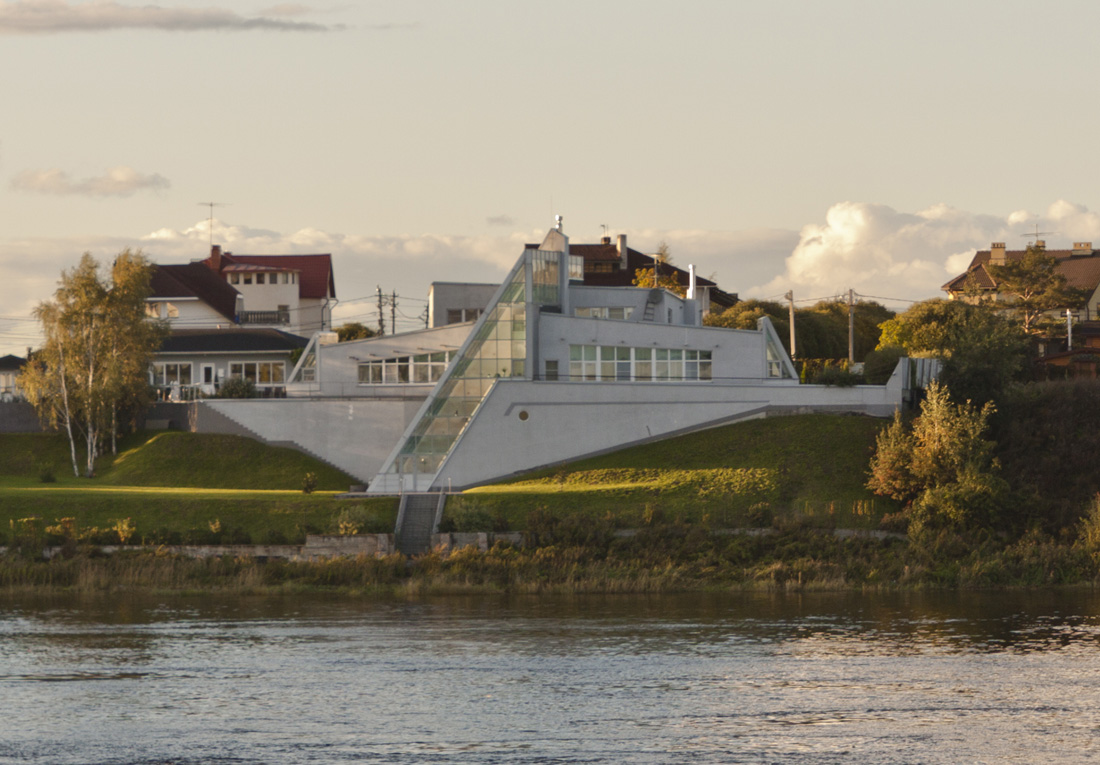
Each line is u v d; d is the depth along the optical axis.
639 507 179.12
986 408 184.62
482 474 197.62
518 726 100.56
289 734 98.62
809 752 94.75
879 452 185.88
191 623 136.75
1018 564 164.12
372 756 93.69
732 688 110.94
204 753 94.38
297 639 128.88
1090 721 102.00
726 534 170.50
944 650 124.31
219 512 174.12
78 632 132.12
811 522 174.12
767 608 146.12
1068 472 189.38
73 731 99.31
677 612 143.62
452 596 154.62
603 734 98.69
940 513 174.00
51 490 188.75
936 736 98.31
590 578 158.88
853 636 130.62
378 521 170.62
